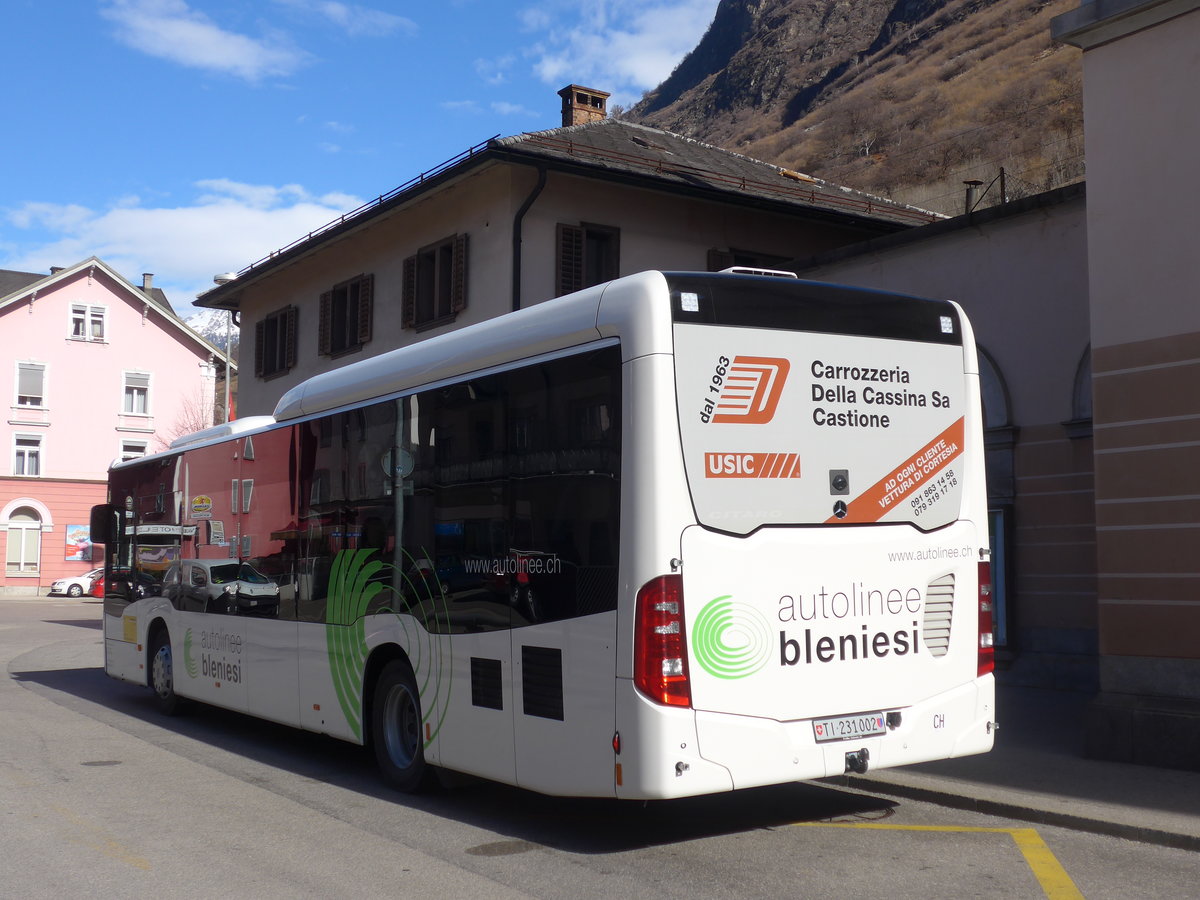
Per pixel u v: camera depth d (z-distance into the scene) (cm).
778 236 2148
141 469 1362
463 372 766
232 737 1120
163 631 1284
